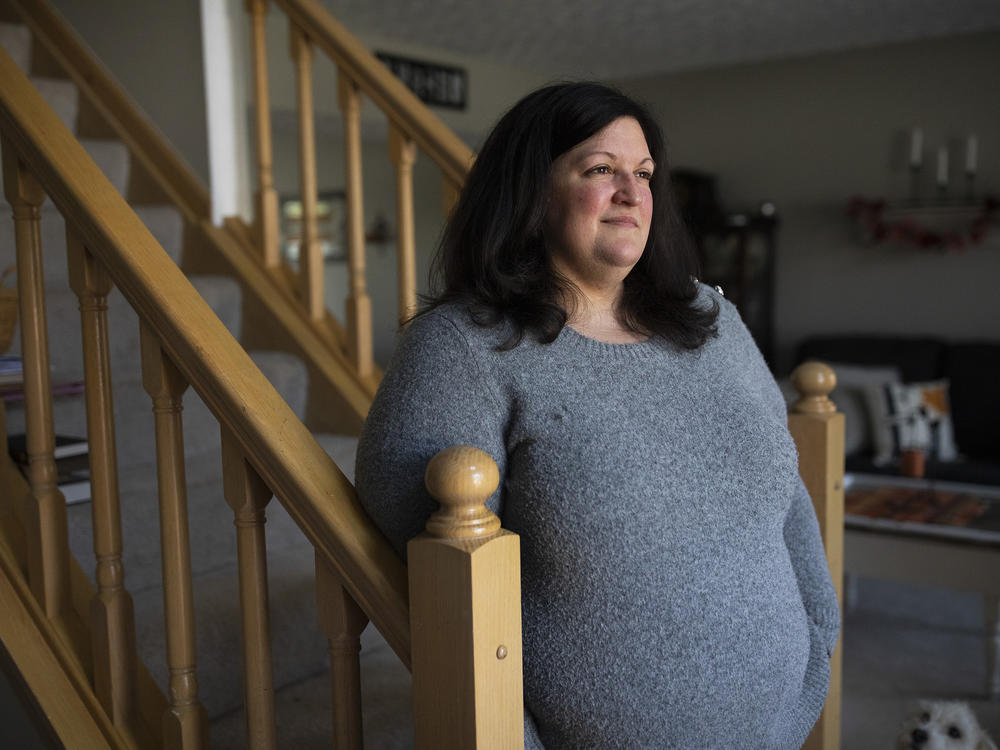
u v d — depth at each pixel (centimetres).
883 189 545
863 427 471
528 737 100
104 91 283
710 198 578
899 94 534
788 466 109
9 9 297
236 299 242
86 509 167
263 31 241
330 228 753
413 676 90
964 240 514
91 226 125
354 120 221
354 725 106
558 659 99
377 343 757
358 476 100
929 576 292
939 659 314
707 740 102
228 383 109
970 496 343
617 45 536
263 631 114
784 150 577
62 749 131
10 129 137
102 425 131
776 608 106
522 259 107
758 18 476
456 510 87
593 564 97
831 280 568
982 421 468
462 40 520
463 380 98
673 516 99
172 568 123
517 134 106
